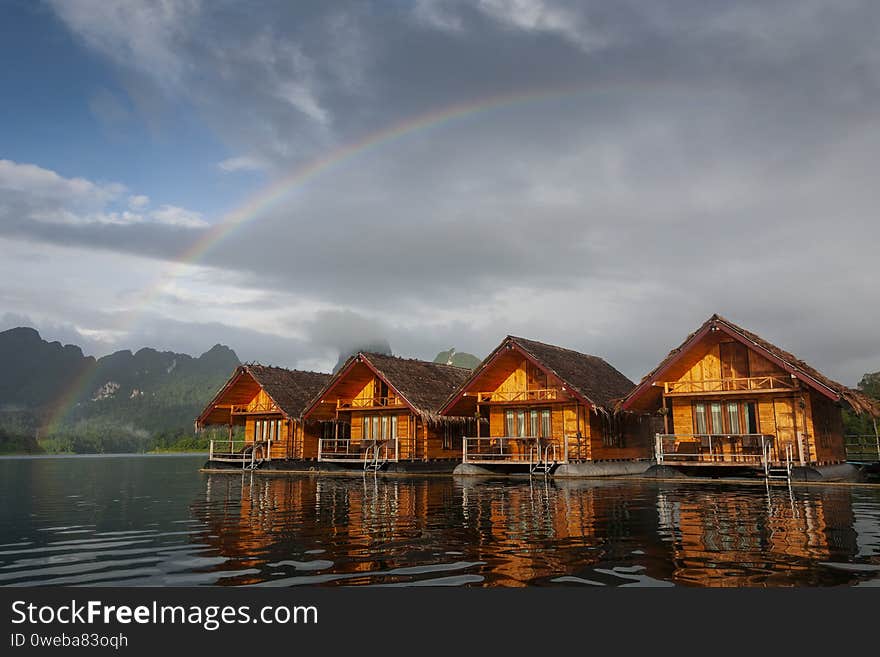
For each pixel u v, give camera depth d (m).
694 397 29.95
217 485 27.92
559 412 33.59
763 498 18.88
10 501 20.45
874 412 27.88
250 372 42.38
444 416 36.00
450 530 12.48
